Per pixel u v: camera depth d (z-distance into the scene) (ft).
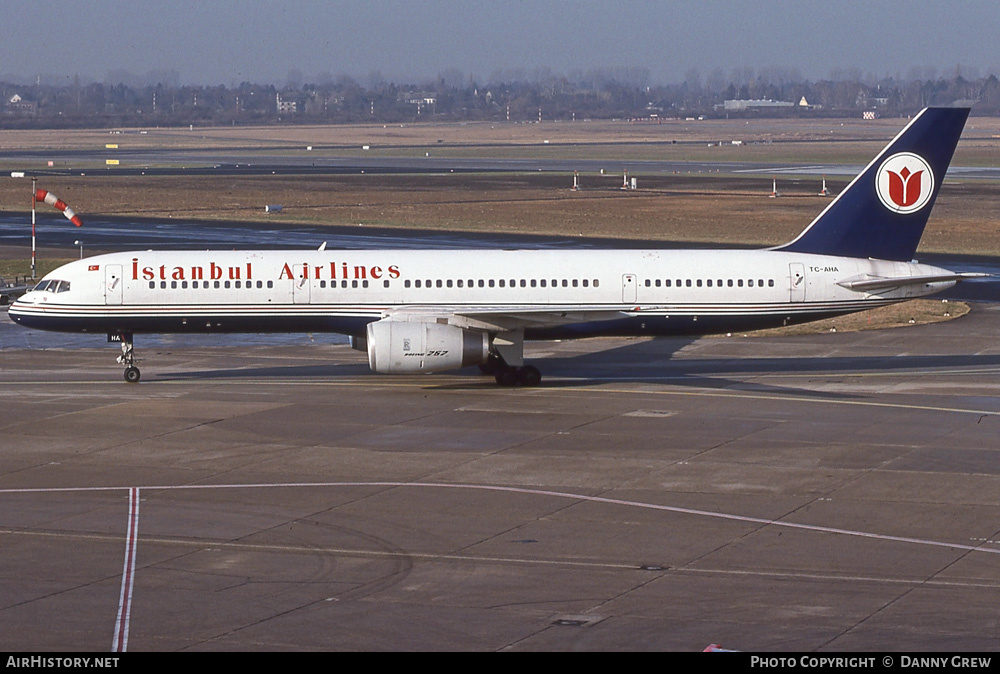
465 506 343.46
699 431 438.81
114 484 368.48
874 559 294.87
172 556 299.99
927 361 594.65
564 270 543.39
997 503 343.05
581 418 463.01
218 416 467.52
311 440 426.51
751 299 545.85
